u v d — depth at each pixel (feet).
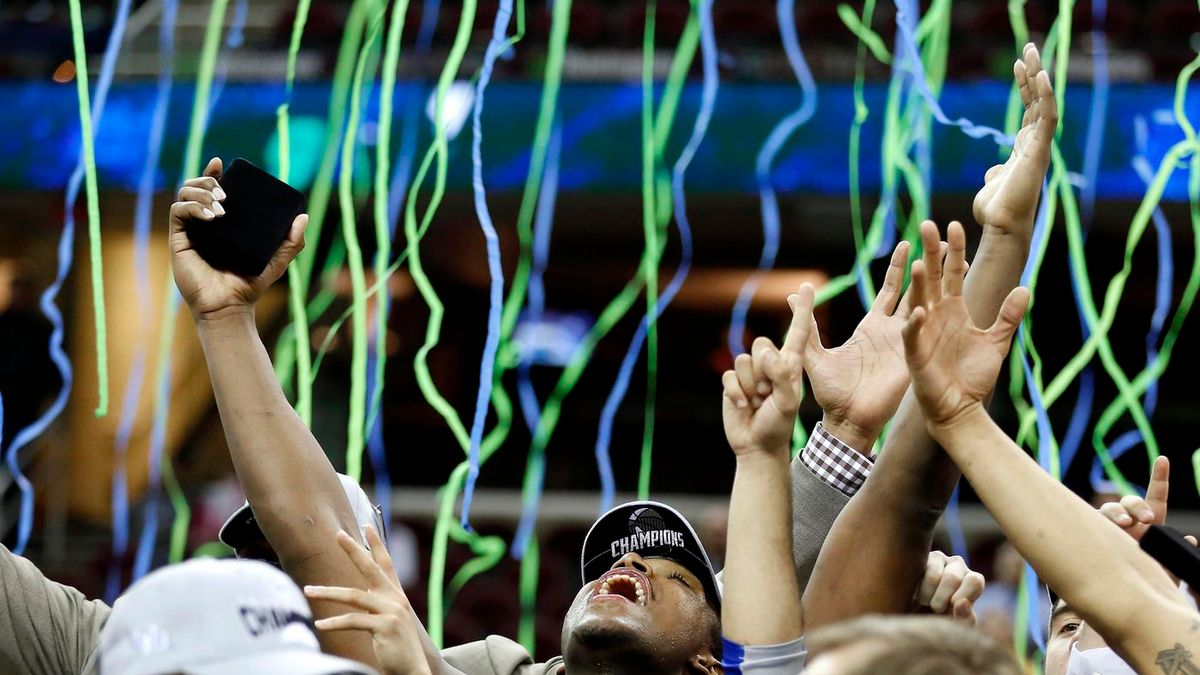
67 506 92.32
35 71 88.38
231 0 94.02
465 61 87.56
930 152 82.23
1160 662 17.46
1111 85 81.56
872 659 13.74
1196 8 90.33
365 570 19.85
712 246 108.47
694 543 25.58
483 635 75.31
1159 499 21.65
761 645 19.62
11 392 83.20
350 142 35.55
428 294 35.09
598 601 24.54
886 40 89.81
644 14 91.15
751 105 84.64
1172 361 108.88
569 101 84.79
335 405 99.71
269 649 15.29
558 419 110.63
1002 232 22.17
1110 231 99.40
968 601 22.31
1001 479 18.52
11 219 96.22
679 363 113.91
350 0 92.58
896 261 24.82
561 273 112.57
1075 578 17.98
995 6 93.30
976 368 18.99
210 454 96.63
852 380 24.25
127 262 98.02
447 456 105.09
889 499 21.39
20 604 23.59
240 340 22.95
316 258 102.99
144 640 15.26
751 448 20.38
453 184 82.99
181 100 84.17
